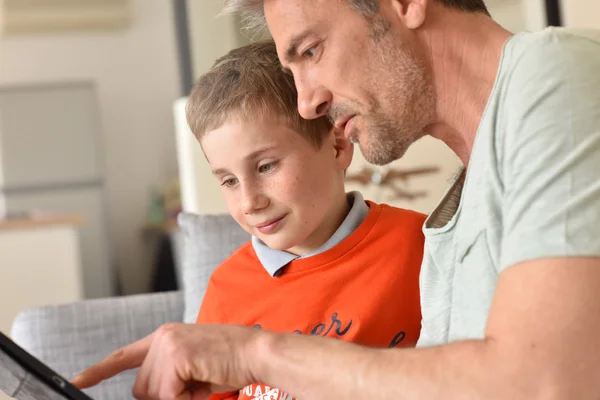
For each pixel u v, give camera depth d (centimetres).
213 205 291
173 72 696
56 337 175
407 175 253
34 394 85
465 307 88
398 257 121
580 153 73
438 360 72
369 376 73
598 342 67
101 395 173
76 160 623
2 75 666
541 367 67
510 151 79
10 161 613
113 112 688
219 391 84
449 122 97
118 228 687
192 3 328
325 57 95
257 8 106
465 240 88
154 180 694
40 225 439
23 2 641
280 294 124
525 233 73
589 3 293
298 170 117
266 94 115
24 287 438
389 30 93
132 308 181
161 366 81
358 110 96
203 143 120
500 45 92
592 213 71
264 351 78
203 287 174
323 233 123
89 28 678
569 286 69
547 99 76
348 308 119
